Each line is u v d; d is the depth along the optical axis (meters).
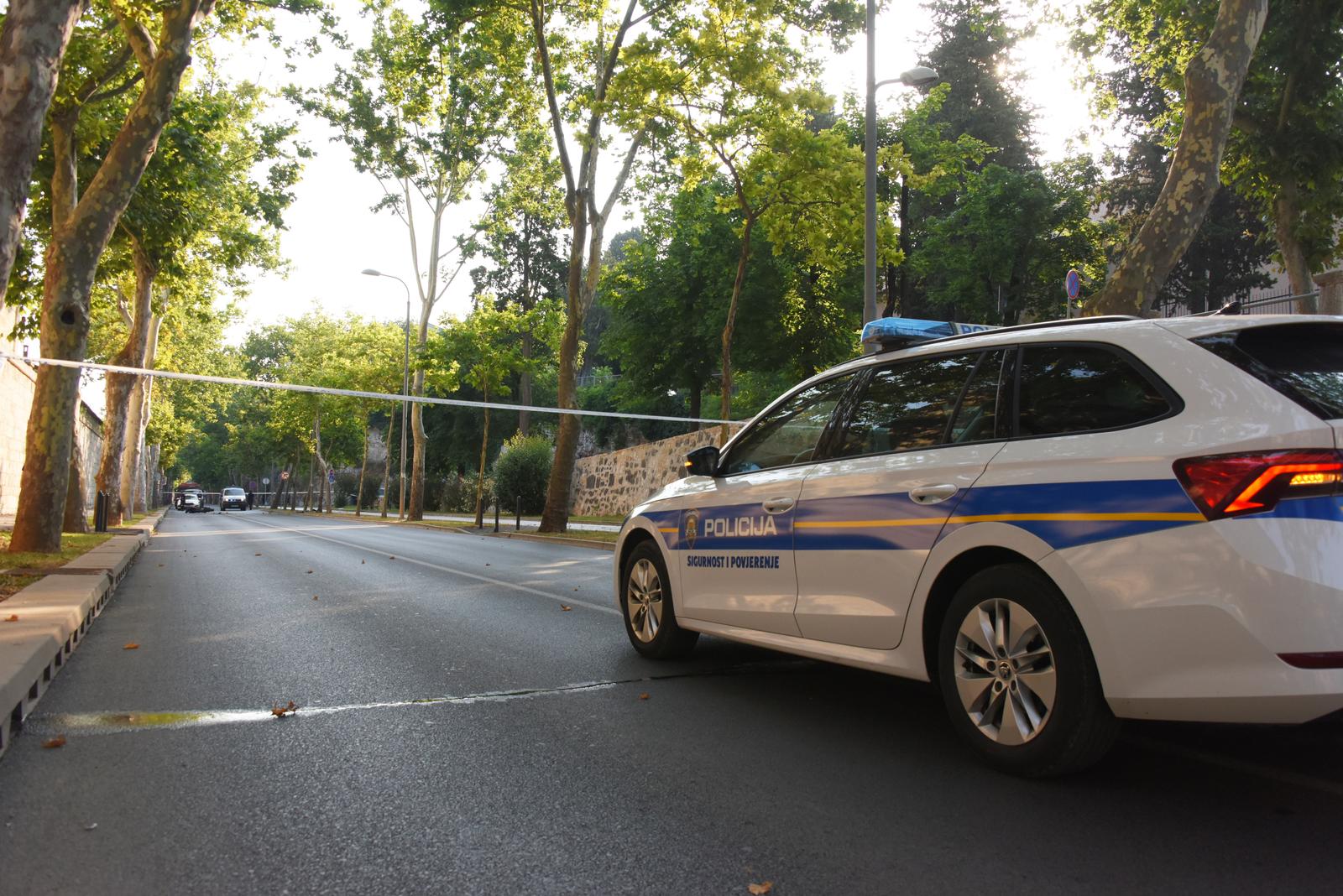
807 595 4.48
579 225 22.33
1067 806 3.27
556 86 23.12
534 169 30.27
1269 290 33.22
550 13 21.06
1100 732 3.29
